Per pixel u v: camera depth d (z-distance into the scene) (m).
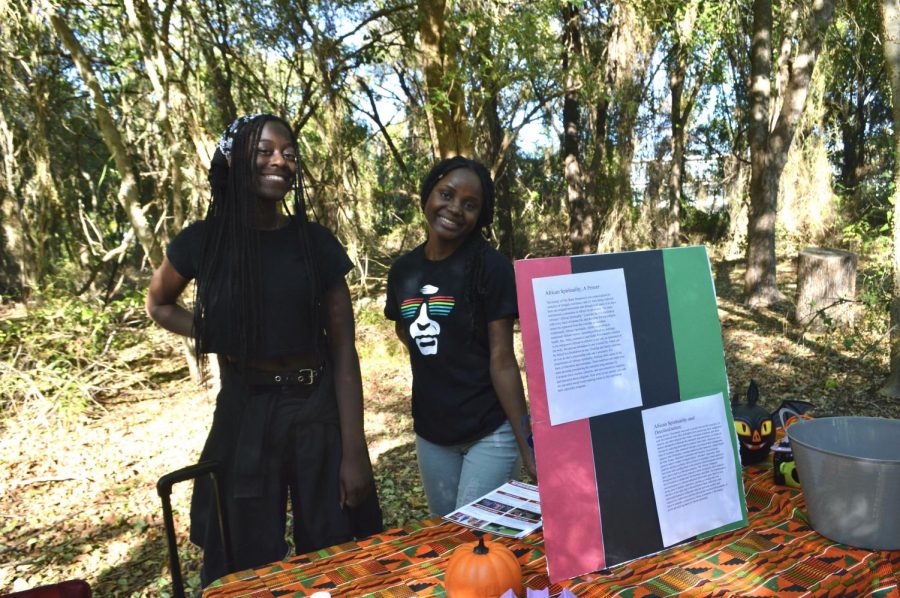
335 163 10.38
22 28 8.34
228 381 1.99
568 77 12.32
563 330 1.56
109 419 7.17
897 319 6.43
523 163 21.02
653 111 16.56
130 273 14.48
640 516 1.59
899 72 6.00
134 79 10.64
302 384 1.94
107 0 8.75
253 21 8.91
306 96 10.13
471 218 2.17
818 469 1.60
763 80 10.90
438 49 8.50
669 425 1.66
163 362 9.37
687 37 11.53
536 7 8.75
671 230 16.50
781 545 1.61
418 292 2.27
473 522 1.81
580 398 1.56
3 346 7.36
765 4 10.70
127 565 4.21
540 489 1.50
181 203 8.09
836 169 20.95
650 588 1.44
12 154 10.66
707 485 1.69
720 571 1.50
